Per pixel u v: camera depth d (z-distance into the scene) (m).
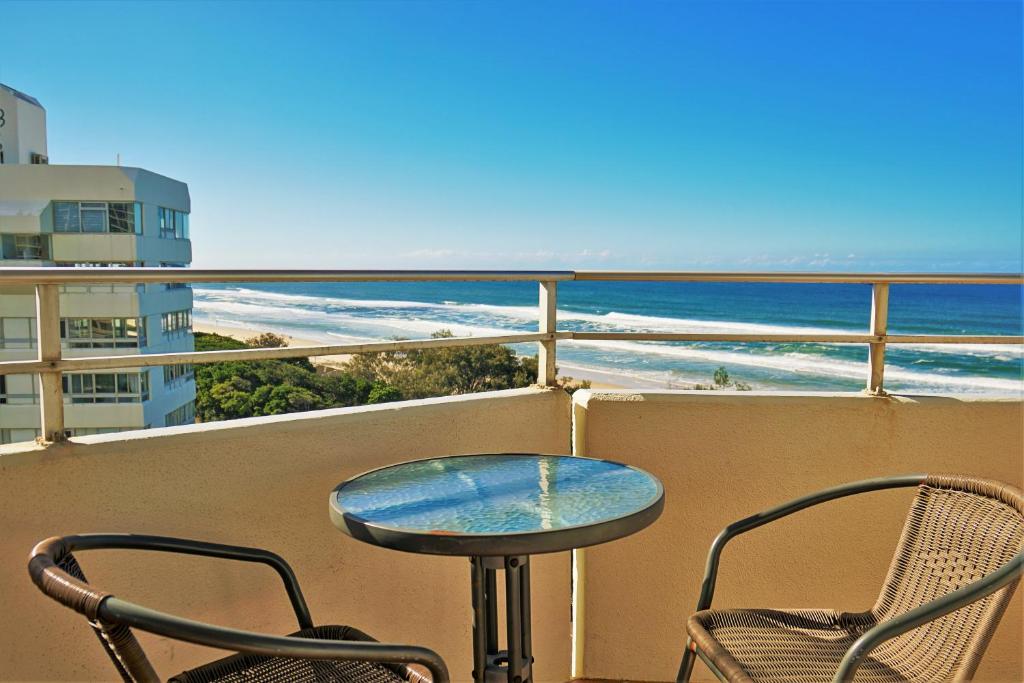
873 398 2.33
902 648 1.62
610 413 2.30
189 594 1.79
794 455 2.31
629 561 2.35
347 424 2.02
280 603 1.94
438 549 1.31
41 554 1.18
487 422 2.27
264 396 14.20
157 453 1.74
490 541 1.30
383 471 1.85
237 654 1.59
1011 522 1.58
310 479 1.96
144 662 1.13
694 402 2.30
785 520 2.34
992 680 2.34
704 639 1.61
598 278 2.30
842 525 2.35
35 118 28.00
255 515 1.88
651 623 2.36
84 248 25.09
